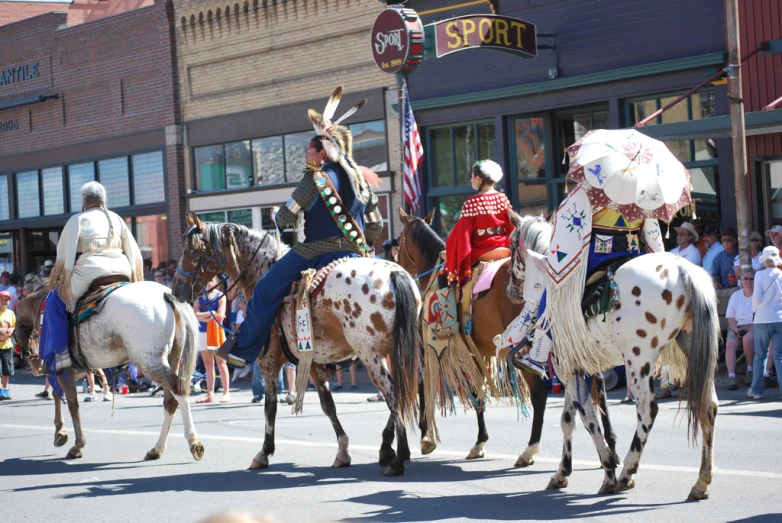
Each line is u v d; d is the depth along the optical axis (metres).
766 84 16.47
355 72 22.30
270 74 24.22
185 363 10.43
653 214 7.77
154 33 26.70
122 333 10.30
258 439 12.03
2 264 32.41
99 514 8.17
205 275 10.64
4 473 10.26
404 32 17.62
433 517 7.53
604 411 8.74
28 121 30.70
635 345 7.50
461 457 10.13
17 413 16.17
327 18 22.78
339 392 17.25
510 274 8.70
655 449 9.93
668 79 17.39
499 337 8.66
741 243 14.60
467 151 20.56
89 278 10.73
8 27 31.05
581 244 7.73
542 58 19.14
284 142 24.14
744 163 14.70
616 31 18.11
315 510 7.91
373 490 8.62
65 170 29.78
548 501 7.89
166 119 26.59
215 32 25.38
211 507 8.23
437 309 9.73
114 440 12.40
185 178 26.55
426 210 21.17
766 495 7.72
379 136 21.95
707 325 7.34
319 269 9.58
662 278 7.42
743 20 16.64
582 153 7.84
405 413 9.07
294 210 9.59
